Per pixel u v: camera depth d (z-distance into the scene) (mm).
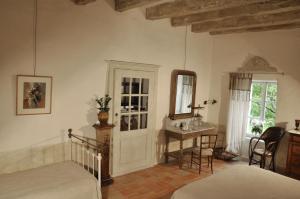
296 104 4637
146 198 3443
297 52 4570
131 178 4141
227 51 5605
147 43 4484
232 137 5453
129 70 4219
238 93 5328
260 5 3543
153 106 4664
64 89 3527
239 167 3156
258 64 5098
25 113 3201
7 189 2383
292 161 4230
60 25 3404
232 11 3893
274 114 5082
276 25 4578
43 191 2367
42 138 3379
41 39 3258
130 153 4391
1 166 3076
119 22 4039
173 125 5141
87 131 3826
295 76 4621
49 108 3398
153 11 4211
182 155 4719
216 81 5840
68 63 3533
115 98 4062
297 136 4148
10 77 3059
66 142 3605
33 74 3232
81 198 2539
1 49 2969
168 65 4914
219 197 2273
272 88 5129
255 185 2592
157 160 4922
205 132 5059
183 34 5133
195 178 4219
